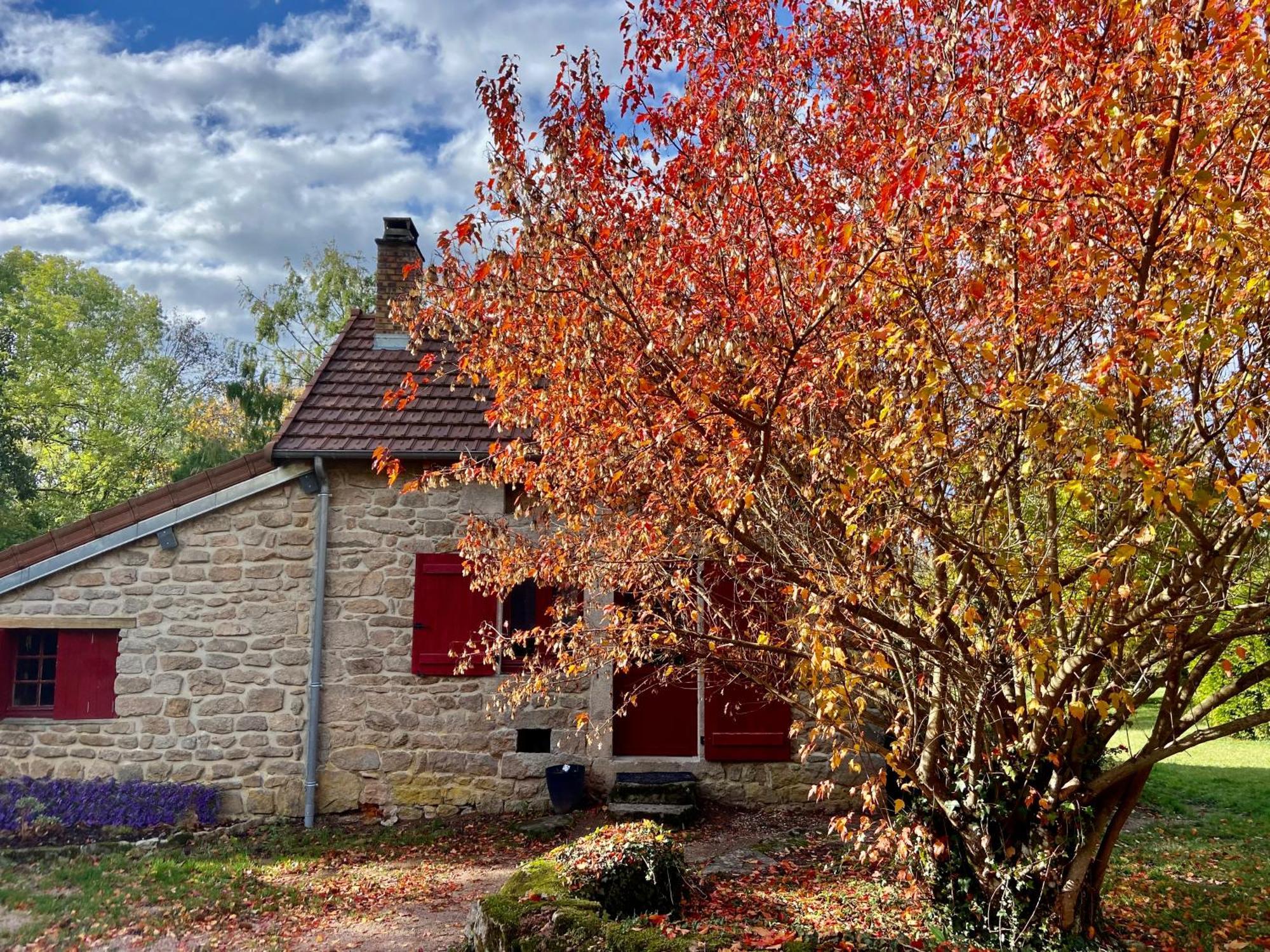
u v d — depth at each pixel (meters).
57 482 29.25
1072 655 4.64
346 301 23.94
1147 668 4.71
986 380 3.76
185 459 21.64
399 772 9.44
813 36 4.97
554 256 4.22
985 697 4.90
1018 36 3.91
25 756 9.21
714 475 4.00
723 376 4.21
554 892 5.12
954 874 5.51
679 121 4.82
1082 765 5.20
